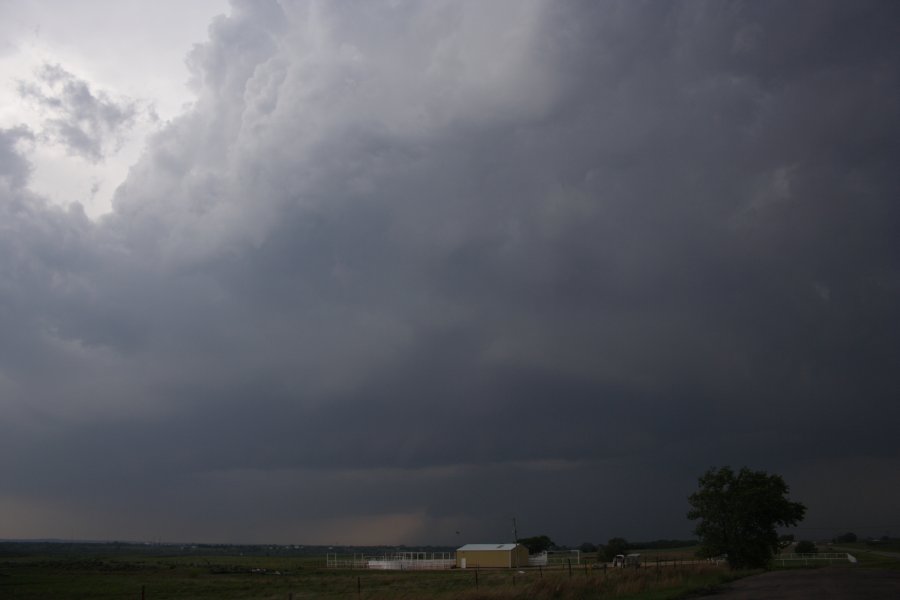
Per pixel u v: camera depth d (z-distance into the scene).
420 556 100.88
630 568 55.38
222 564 117.38
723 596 32.38
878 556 97.56
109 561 132.62
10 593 52.16
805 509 59.34
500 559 87.50
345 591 49.09
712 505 60.78
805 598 29.81
